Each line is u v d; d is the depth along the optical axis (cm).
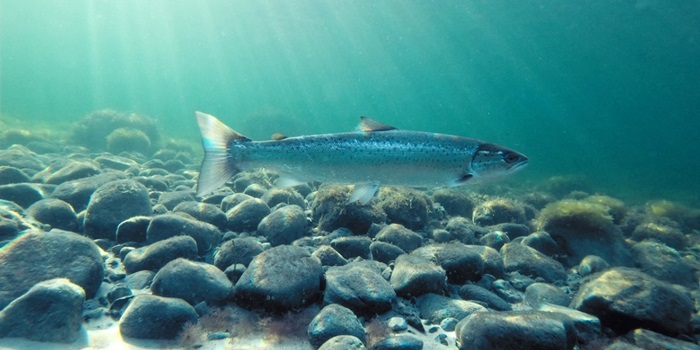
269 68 1639
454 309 71
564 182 319
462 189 260
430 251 89
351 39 862
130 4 916
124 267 83
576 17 580
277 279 69
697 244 145
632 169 716
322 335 59
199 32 1019
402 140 78
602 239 114
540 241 113
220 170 79
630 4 509
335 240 97
